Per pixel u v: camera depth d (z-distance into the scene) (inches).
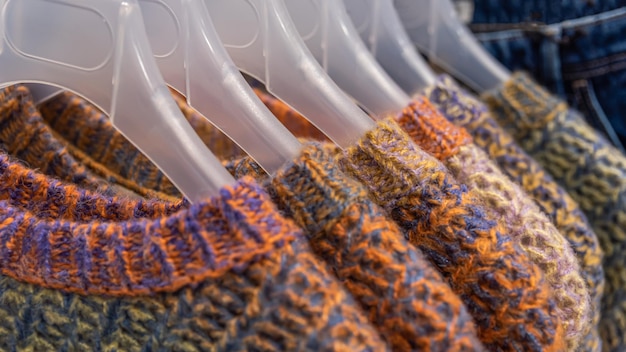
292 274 14.8
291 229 15.5
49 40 19.0
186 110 25.1
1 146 21.7
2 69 19.9
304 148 17.2
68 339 17.6
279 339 14.5
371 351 14.3
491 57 28.3
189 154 17.6
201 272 15.4
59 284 17.2
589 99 29.7
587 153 25.1
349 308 14.7
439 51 29.1
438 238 17.8
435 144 20.5
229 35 21.6
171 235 15.9
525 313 16.9
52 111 24.8
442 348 14.8
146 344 16.6
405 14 29.3
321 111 20.0
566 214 23.1
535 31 29.8
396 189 18.2
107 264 16.3
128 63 18.0
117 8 17.9
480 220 17.6
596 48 29.0
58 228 17.0
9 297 18.1
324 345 14.1
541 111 25.8
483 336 17.5
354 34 22.7
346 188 16.4
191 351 15.8
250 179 16.2
